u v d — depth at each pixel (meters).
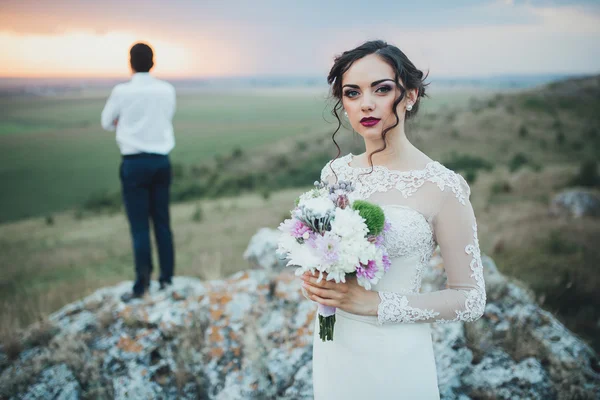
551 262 6.96
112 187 45.28
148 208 4.14
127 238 15.69
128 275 9.91
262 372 2.77
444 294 1.57
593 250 7.76
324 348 1.84
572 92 53.12
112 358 3.13
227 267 7.21
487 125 43.62
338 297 1.58
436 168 1.63
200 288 3.77
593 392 2.63
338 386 1.78
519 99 51.03
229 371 2.85
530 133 40.78
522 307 3.25
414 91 1.71
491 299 3.30
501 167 30.22
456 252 1.58
